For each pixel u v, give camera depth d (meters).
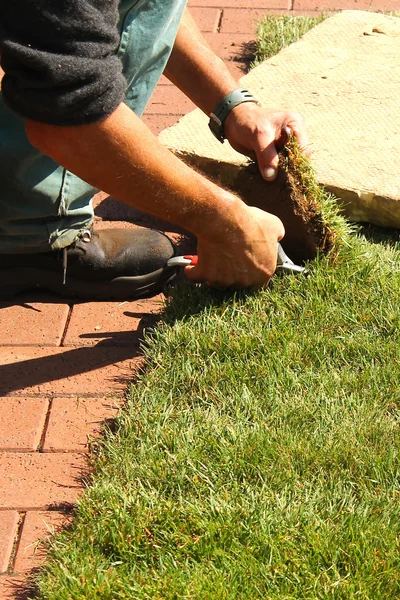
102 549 1.88
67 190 2.51
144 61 2.49
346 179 2.92
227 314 2.51
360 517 1.88
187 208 2.23
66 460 2.14
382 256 2.73
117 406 2.28
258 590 1.74
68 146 1.97
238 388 2.26
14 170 2.43
